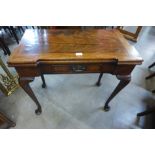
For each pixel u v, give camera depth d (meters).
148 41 2.64
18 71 0.83
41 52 0.81
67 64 0.82
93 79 1.72
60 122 1.26
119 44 0.92
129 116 1.33
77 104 1.41
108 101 1.27
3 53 2.10
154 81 1.75
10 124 1.18
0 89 1.44
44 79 1.57
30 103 1.40
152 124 1.27
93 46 0.89
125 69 0.88
